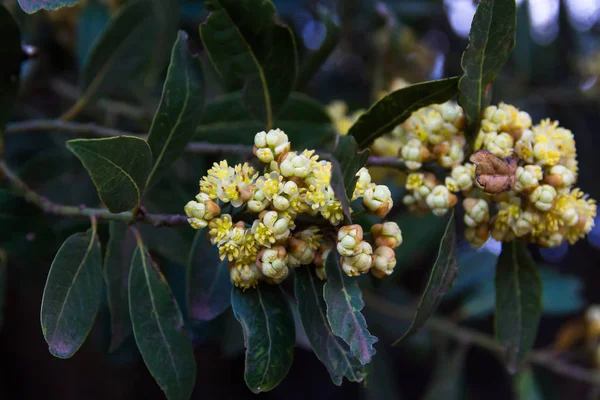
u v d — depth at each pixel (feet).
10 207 1.33
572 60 2.08
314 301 1.15
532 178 1.16
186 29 1.77
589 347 1.74
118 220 1.21
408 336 1.14
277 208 1.10
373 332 1.93
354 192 1.13
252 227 1.12
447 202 1.19
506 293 1.29
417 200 1.23
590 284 2.41
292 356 1.16
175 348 1.20
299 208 1.11
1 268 1.45
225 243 1.13
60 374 2.33
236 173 1.13
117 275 1.29
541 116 2.11
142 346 1.18
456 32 2.09
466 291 1.95
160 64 1.59
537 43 2.05
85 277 1.18
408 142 1.23
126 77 1.55
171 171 1.64
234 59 1.27
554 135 1.21
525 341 1.29
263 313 1.16
